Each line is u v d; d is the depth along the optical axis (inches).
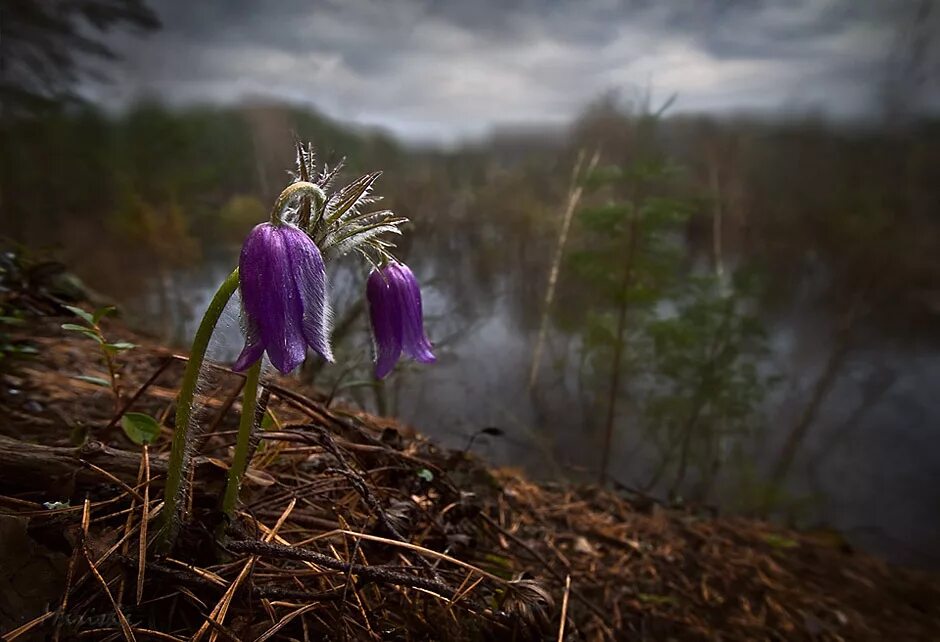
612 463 18.1
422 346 6.7
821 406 21.6
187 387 5.8
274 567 6.9
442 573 7.8
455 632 7.0
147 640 5.6
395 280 6.5
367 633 6.5
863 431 20.9
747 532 14.0
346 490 8.5
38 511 6.1
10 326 10.5
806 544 14.3
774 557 13.1
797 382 22.0
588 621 9.1
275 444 8.7
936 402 21.9
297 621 6.5
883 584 13.2
